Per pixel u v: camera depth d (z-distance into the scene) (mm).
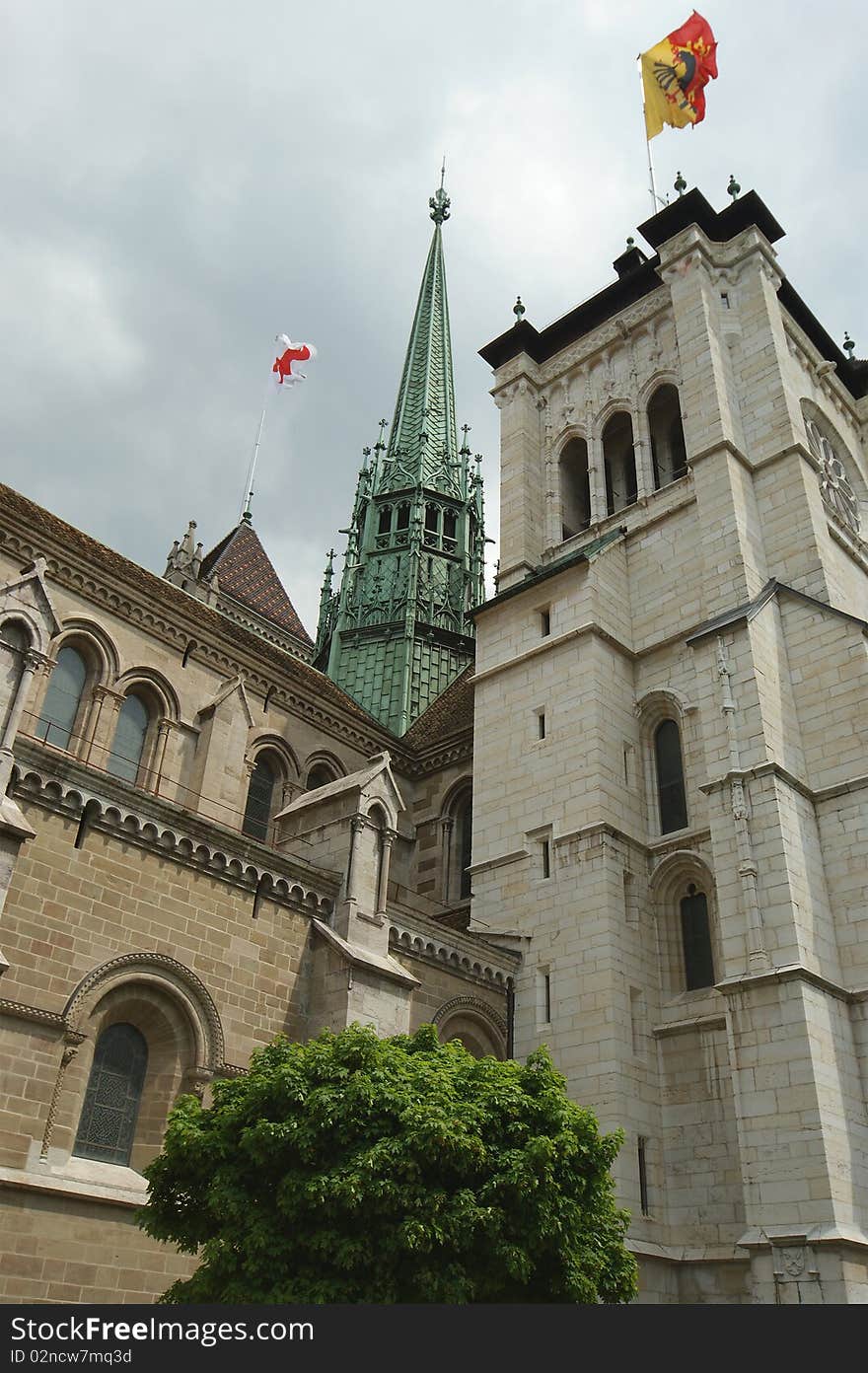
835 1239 23625
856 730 31281
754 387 40656
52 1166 20953
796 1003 26734
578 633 37188
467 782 44625
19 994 21125
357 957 26469
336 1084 18922
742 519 36750
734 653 32938
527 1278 17938
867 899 28938
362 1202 17297
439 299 80562
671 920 33031
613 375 47594
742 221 44875
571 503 47844
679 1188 28719
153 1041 23953
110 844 23812
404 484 66625
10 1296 19203
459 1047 22500
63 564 35969
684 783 34719
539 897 34062
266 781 41312
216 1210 17688
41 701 34094
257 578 68312
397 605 60625
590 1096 29531
